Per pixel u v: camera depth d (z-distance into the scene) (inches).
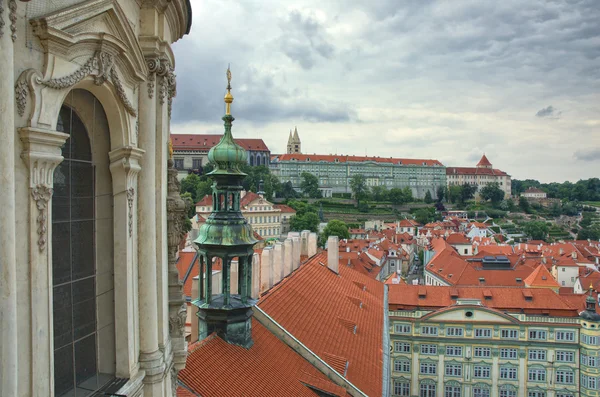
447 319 3208.7
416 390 3235.7
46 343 412.8
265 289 1460.4
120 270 551.5
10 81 350.3
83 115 506.6
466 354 3191.4
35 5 391.5
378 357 1544.0
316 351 1282.0
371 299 2151.8
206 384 863.7
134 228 568.7
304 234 2250.2
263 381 1002.1
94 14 448.8
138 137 578.2
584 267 6186.0
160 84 603.8
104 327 548.7
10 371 356.2
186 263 2452.0
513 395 3149.6
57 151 418.3
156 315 602.5
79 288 507.5
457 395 3201.3
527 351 3137.3
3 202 346.9
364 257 5260.8
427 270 5078.7
